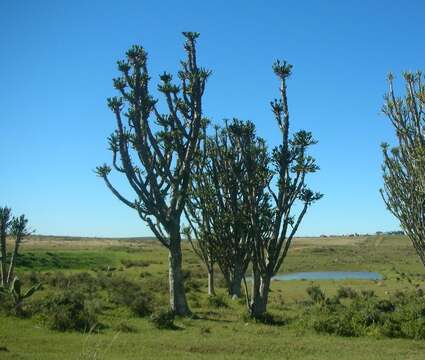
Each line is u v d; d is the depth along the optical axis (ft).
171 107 67.56
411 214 67.56
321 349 44.52
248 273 178.91
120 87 64.44
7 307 58.34
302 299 95.81
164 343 45.37
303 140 63.05
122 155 64.80
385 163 70.49
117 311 65.46
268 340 48.21
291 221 64.54
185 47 68.69
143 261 198.18
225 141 73.41
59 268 166.09
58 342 44.14
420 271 202.28
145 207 66.80
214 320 63.62
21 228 87.04
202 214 82.02
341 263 244.22
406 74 64.03
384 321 54.60
